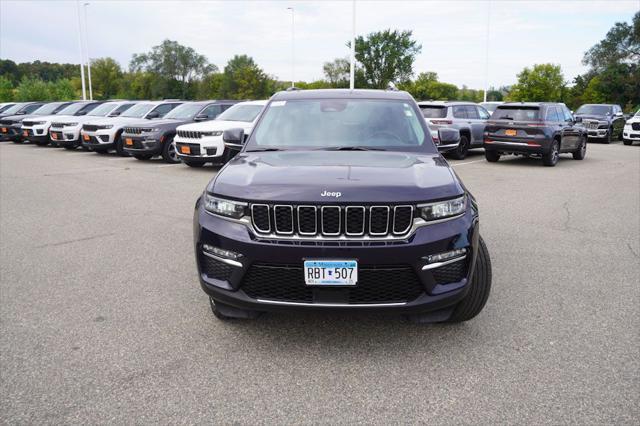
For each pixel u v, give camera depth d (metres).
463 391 2.67
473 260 3.05
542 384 2.73
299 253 2.80
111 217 6.95
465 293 3.02
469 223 3.03
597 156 16.53
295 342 3.24
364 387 2.71
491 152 14.04
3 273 4.61
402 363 2.97
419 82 93.56
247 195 2.92
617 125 24.11
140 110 16.39
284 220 2.86
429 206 2.88
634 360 2.99
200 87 97.44
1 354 3.07
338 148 3.91
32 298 3.99
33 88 42.47
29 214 7.17
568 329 3.42
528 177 10.99
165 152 13.45
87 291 4.15
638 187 9.66
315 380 2.79
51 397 2.62
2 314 3.68
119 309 3.77
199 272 3.18
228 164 3.57
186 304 3.88
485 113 15.95
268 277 2.90
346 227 2.82
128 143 13.52
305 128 4.12
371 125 4.12
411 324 3.50
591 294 4.07
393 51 61.59
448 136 4.21
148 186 9.62
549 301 3.92
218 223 3.02
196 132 11.52
